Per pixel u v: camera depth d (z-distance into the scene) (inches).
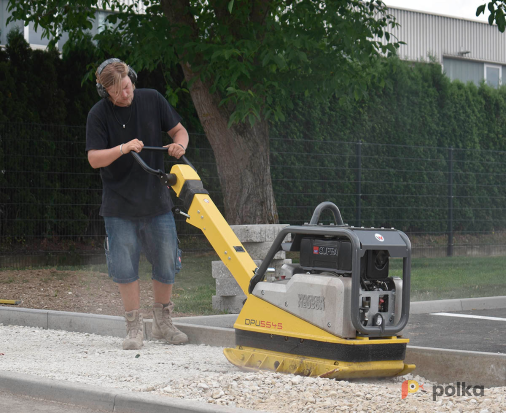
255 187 524.4
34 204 581.0
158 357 252.8
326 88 529.3
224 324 343.9
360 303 196.4
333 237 203.8
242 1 510.9
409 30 1178.6
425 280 534.6
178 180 251.1
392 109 848.3
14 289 446.3
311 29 514.3
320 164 657.0
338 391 181.2
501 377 211.3
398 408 167.9
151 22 515.2
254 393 181.9
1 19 789.9
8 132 571.2
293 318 205.8
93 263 606.9
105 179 272.7
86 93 682.2
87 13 629.6
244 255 230.4
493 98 964.6
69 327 324.8
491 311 413.4
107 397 183.6
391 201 732.7
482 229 811.4
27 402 195.2
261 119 532.1
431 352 225.0
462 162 805.9
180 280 501.0
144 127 273.6
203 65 501.7
